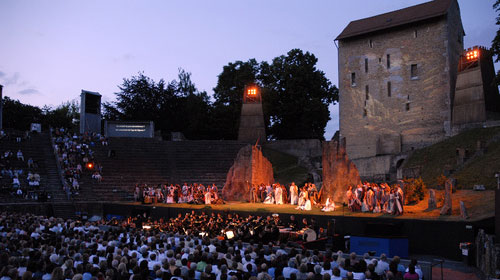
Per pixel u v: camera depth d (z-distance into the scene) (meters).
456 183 38.62
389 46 62.31
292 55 76.38
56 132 59.50
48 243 17.39
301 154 65.62
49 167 52.56
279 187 41.66
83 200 47.19
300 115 75.06
